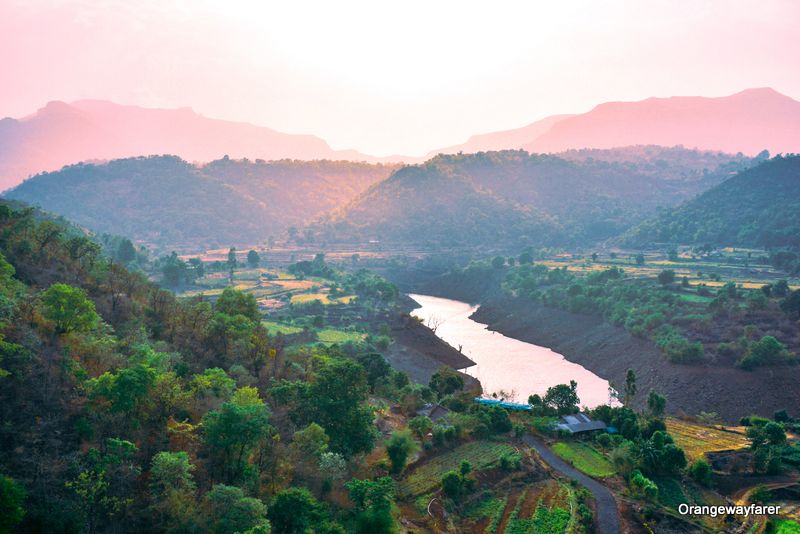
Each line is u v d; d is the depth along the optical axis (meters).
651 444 83.88
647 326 169.12
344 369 75.88
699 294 190.12
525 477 79.56
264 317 196.00
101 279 92.38
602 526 67.69
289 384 78.38
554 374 163.00
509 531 65.31
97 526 44.66
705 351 148.38
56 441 49.25
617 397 143.62
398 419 97.12
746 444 96.81
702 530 68.25
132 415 55.41
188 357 82.12
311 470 62.72
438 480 75.56
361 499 58.78
